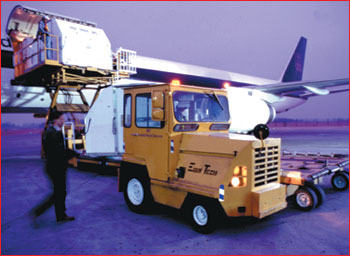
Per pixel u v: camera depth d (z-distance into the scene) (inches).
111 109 286.7
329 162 248.8
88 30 347.6
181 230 162.4
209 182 146.9
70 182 302.0
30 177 331.0
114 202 224.5
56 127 176.1
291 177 187.9
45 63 311.6
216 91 191.3
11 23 401.4
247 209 143.6
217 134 170.6
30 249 138.8
